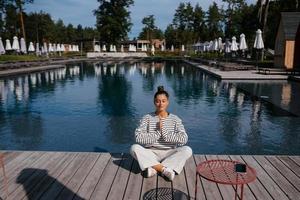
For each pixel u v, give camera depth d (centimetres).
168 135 409
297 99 1261
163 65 3591
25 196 357
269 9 4712
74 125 884
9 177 408
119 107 1147
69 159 473
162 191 370
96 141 741
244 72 2177
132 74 2475
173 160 404
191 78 2114
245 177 294
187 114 1005
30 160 470
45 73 2464
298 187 383
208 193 365
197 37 7456
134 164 452
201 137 762
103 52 5662
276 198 354
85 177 408
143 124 423
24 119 957
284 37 2400
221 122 902
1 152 506
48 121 930
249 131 809
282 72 2039
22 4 4062
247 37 5484
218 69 2488
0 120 947
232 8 5672
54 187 379
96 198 354
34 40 6588
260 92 1436
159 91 417
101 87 1717
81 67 3222
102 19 6116
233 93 1423
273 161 470
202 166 326
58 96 1401
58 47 5178
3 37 6003
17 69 2353
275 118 945
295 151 668
